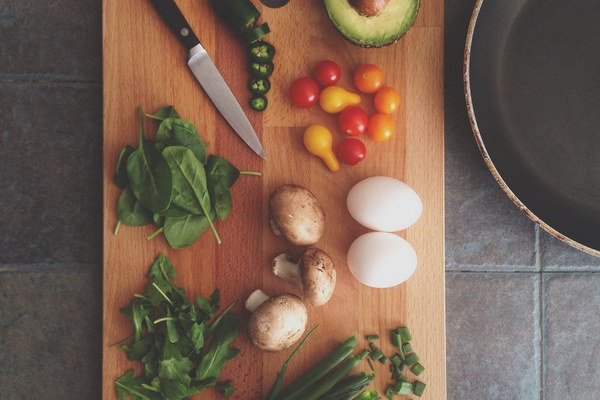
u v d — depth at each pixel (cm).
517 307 111
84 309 111
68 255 110
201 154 96
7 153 110
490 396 112
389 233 96
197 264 100
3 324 110
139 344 95
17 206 110
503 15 102
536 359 112
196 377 94
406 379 99
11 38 109
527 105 103
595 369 112
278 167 100
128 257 98
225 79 100
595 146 103
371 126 97
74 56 109
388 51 99
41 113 110
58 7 109
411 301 99
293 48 100
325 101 97
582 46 102
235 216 100
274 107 100
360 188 94
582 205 104
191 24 99
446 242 111
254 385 100
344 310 100
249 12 94
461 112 108
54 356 110
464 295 112
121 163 96
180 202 94
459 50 107
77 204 110
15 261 110
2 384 110
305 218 93
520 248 111
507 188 94
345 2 90
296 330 93
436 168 99
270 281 100
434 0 98
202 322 95
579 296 111
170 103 99
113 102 98
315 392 96
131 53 98
